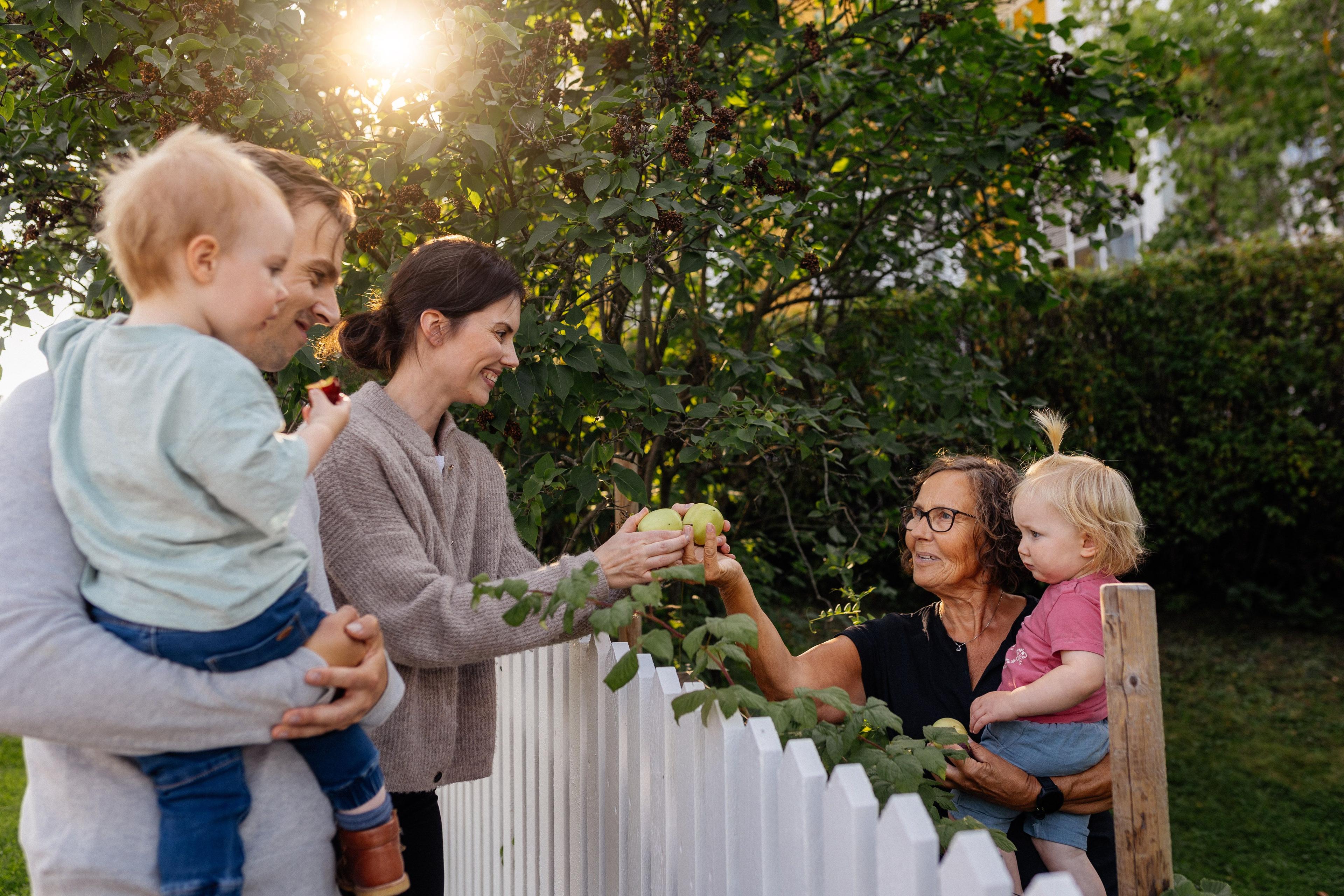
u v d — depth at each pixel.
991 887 0.95
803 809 1.21
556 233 2.77
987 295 4.80
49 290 3.45
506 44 2.66
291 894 1.21
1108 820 1.81
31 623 1.02
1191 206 11.86
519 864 2.39
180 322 1.15
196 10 2.49
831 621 3.60
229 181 1.14
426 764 1.68
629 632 1.89
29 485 1.11
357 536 1.56
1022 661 1.77
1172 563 7.41
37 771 1.13
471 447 1.92
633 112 2.57
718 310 4.47
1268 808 4.60
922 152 3.91
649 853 1.64
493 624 1.54
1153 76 3.91
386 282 2.59
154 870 1.10
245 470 1.06
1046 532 1.75
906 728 1.91
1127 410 7.09
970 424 3.75
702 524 1.82
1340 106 10.84
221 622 1.09
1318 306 6.83
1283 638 6.74
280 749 1.23
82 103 2.81
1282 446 6.83
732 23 3.38
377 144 2.73
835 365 4.75
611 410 2.83
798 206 2.72
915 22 3.56
